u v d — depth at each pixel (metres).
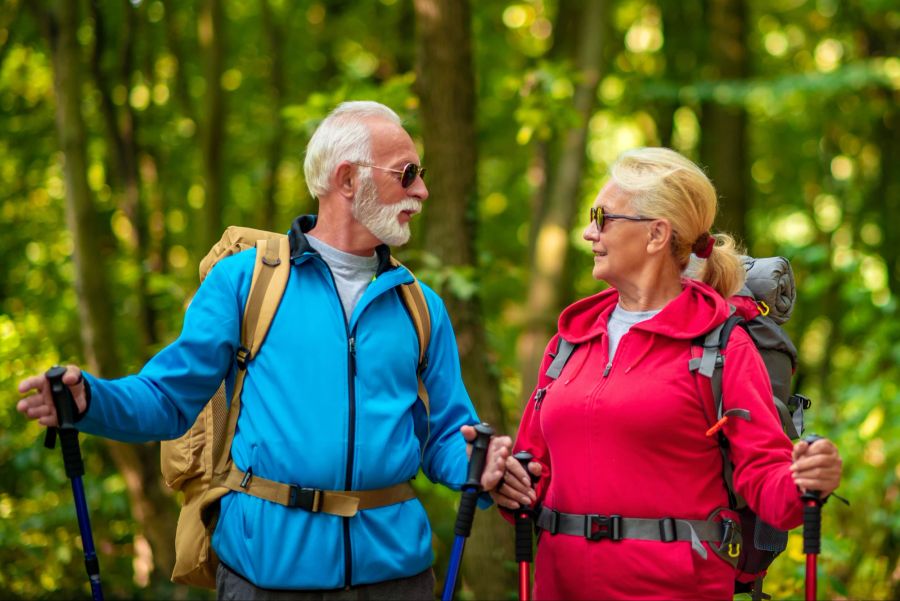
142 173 11.20
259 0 12.29
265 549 3.49
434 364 3.93
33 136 11.72
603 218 3.65
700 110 13.88
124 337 10.91
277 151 11.63
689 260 3.77
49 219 11.87
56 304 11.11
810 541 3.13
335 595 3.53
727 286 3.77
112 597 8.96
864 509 7.95
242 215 13.34
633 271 3.64
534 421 3.80
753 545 3.70
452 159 7.23
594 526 3.46
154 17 11.39
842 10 14.04
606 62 13.67
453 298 7.16
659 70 14.30
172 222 12.30
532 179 12.40
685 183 3.60
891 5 12.15
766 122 15.16
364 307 3.68
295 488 3.50
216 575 3.73
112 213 11.32
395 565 3.59
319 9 12.24
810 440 3.16
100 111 10.15
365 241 3.76
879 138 13.98
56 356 9.84
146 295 10.06
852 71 11.76
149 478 8.93
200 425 3.81
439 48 7.20
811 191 15.40
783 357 3.89
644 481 3.44
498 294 12.83
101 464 10.17
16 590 8.77
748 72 12.68
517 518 3.62
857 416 7.81
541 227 10.96
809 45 14.94
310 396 3.56
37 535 8.99
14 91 11.84
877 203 14.04
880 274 12.02
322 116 7.43
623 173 3.66
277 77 11.84
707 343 3.47
